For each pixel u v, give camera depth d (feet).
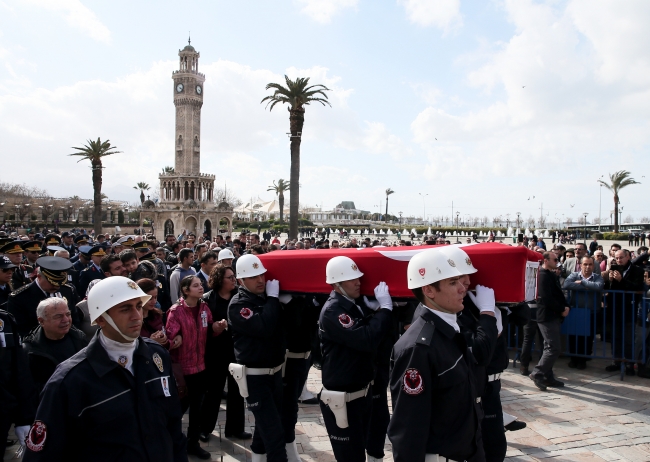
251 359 15.51
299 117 88.74
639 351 25.67
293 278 15.89
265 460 16.02
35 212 278.26
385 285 13.69
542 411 21.43
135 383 9.32
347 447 14.08
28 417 14.79
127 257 23.94
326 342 14.15
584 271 27.63
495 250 12.43
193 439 17.46
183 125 227.20
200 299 18.49
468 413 10.27
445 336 10.19
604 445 18.07
